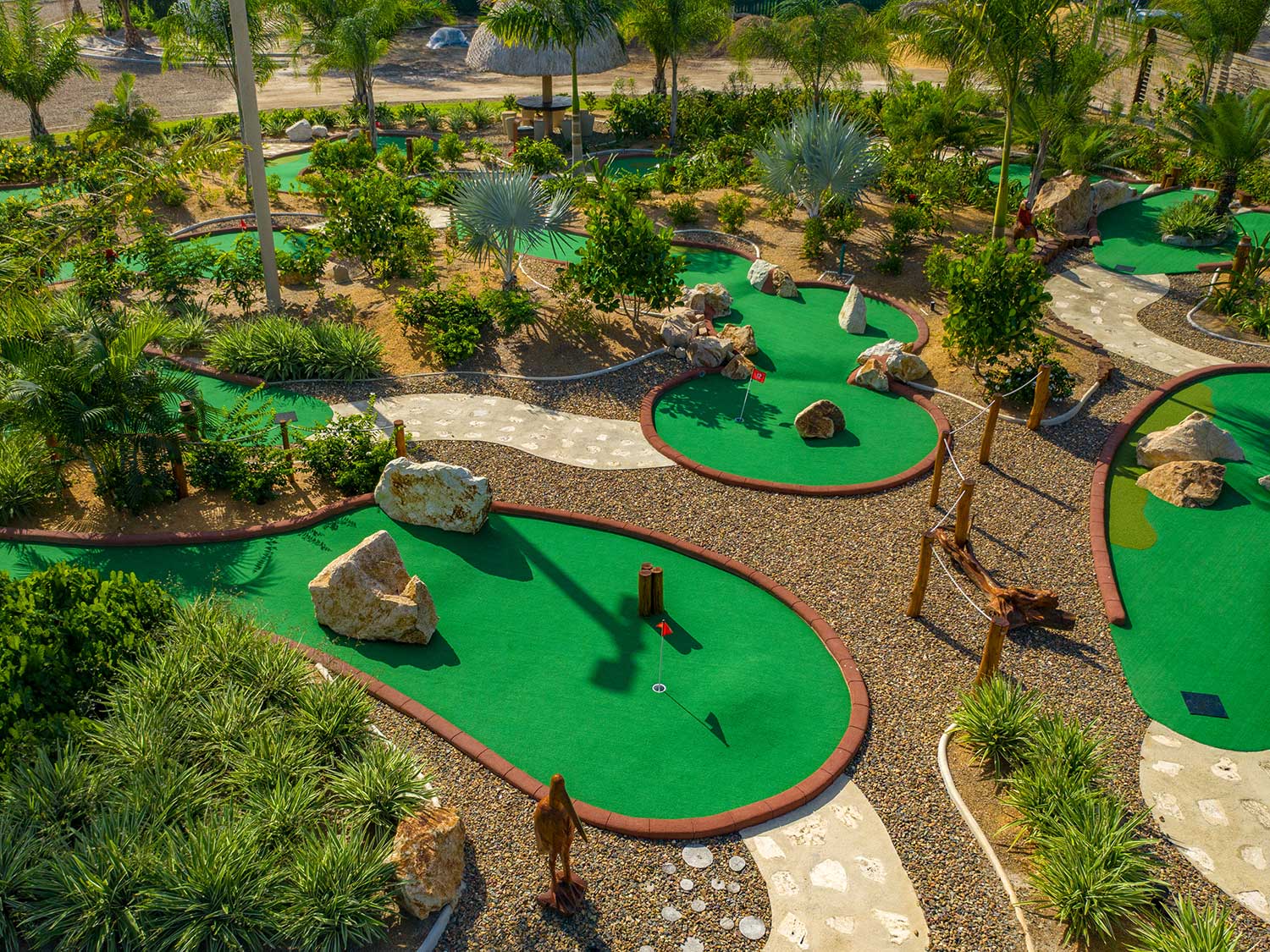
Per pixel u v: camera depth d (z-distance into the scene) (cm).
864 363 2273
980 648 1446
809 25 3681
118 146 3478
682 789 1195
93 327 1692
